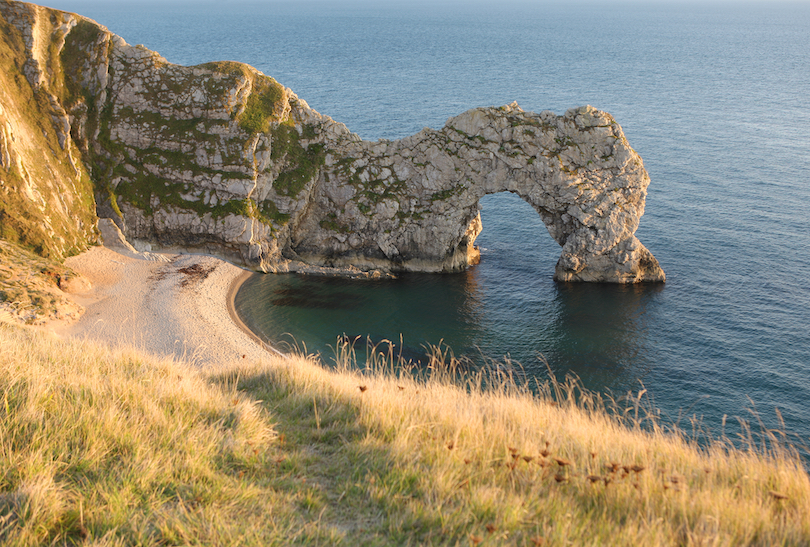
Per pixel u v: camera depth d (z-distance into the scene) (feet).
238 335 150.30
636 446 35.12
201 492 25.00
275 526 22.36
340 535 22.40
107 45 197.77
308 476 28.17
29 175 166.61
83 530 21.42
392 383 49.49
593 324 161.79
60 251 169.78
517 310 172.76
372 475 27.73
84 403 31.24
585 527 23.56
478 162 193.47
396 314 170.60
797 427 112.68
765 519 25.04
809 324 154.20
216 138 194.08
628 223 188.44
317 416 36.04
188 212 191.21
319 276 197.26
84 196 185.57
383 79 613.11
